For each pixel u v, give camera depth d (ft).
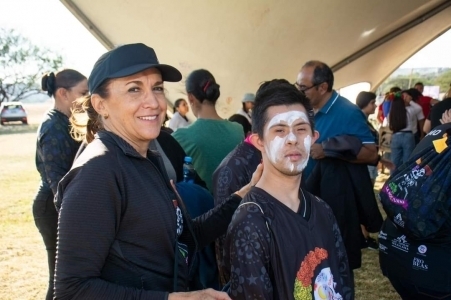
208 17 13.35
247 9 13.33
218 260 6.07
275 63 16.14
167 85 15.70
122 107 3.85
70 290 3.26
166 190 4.13
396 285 6.61
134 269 3.67
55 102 7.77
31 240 15.64
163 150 6.95
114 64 3.78
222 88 16.47
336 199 7.63
